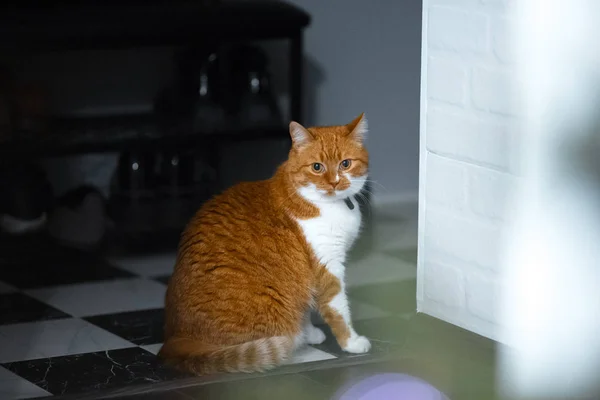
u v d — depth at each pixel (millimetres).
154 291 4082
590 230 2598
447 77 3029
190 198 4859
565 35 2613
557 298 2717
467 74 2951
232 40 4566
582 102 2584
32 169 4770
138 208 4781
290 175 3275
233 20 4535
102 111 5008
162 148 4531
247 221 3254
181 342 3162
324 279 3295
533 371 2799
